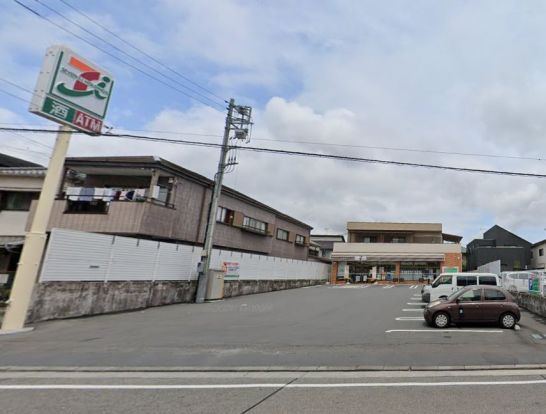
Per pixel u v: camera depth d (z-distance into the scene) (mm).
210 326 11062
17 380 5867
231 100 19719
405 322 12211
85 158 18297
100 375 6203
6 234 18344
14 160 22344
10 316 9664
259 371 6488
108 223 16828
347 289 28125
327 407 4621
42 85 10219
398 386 5555
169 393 5207
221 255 20688
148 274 15461
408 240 42625
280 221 32125
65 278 11797
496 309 11234
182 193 19688
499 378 6020
